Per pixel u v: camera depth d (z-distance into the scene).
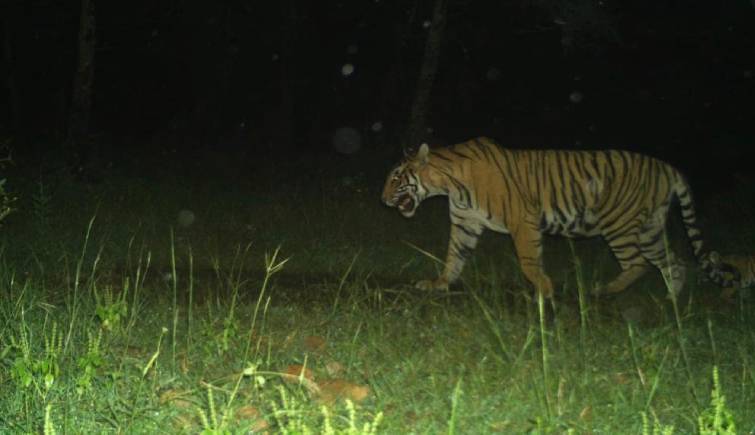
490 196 9.50
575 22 16.44
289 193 14.79
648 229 10.03
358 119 28.44
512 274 10.56
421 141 15.93
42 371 5.12
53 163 14.11
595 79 25.98
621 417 5.43
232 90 27.80
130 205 12.62
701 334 7.46
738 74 23.39
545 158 9.77
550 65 26.34
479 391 5.70
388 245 11.77
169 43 25.59
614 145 25.69
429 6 20.92
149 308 7.51
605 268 11.44
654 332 6.91
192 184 15.28
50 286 8.23
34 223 10.47
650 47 24.31
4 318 6.31
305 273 10.19
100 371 5.70
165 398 5.24
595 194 9.83
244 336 6.45
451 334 7.01
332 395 5.61
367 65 28.25
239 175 17.33
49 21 23.56
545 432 5.05
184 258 10.27
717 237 13.55
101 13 23.55
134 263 9.85
